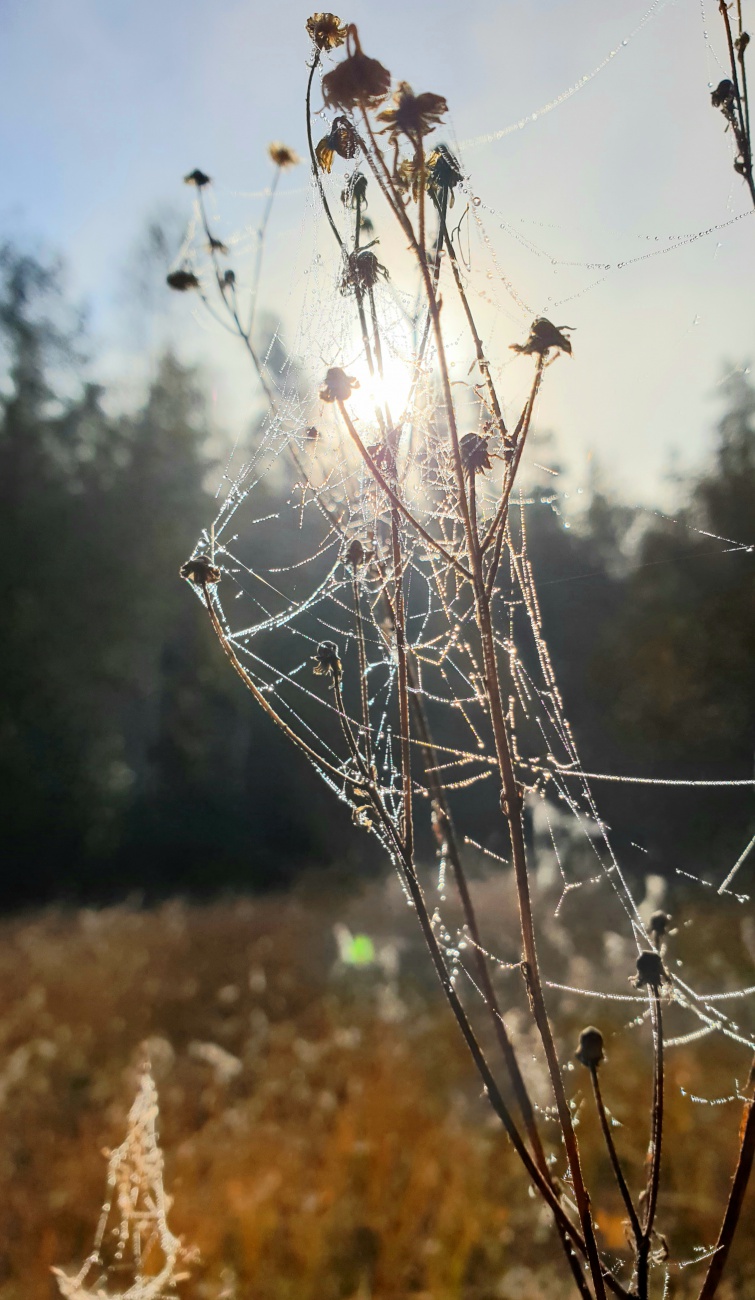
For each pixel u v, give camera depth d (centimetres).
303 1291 307
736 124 116
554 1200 105
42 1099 504
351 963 718
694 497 764
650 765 1144
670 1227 293
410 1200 353
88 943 975
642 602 1136
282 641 1437
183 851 1903
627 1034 465
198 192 178
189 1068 537
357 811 132
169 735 2159
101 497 2016
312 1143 423
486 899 634
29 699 1880
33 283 1984
